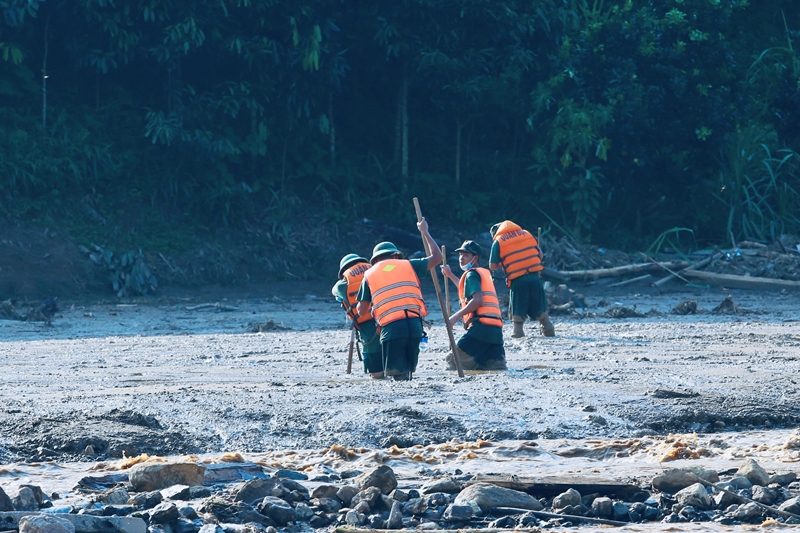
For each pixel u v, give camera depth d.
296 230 101.25
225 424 23.75
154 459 19.36
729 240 110.00
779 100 121.00
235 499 15.64
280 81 98.44
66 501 15.70
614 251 103.31
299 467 19.22
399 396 27.28
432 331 55.59
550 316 67.69
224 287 92.44
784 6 135.62
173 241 94.06
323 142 110.69
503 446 21.44
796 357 40.22
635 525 14.84
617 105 105.62
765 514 15.01
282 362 40.81
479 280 36.88
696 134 108.56
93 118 98.62
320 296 90.69
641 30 108.62
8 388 31.05
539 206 112.00
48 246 87.31
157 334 57.34
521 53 102.81
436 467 19.45
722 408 26.12
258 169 105.62
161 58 91.19
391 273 34.00
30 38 97.38
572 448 21.14
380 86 116.06
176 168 98.75
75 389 30.52
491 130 120.81
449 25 102.69
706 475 16.95
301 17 97.12
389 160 112.81
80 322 66.38
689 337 49.62
